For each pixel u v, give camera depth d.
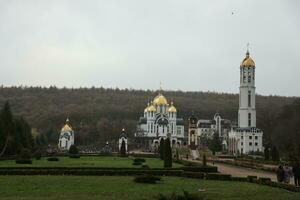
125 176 99.62
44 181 84.62
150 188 75.75
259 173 123.19
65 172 101.06
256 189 76.12
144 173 103.81
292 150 163.12
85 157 194.62
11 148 174.12
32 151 197.62
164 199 46.81
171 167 118.88
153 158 196.50
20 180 85.62
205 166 123.81
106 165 129.75
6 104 174.12
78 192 69.44
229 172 125.94
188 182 88.31
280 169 83.38
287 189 75.75
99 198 63.16
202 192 71.31
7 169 100.38
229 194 69.31
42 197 63.50
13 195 65.25
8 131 170.00
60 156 196.38
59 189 72.88
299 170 78.06
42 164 133.00
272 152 172.12
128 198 63.44
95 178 93.06
